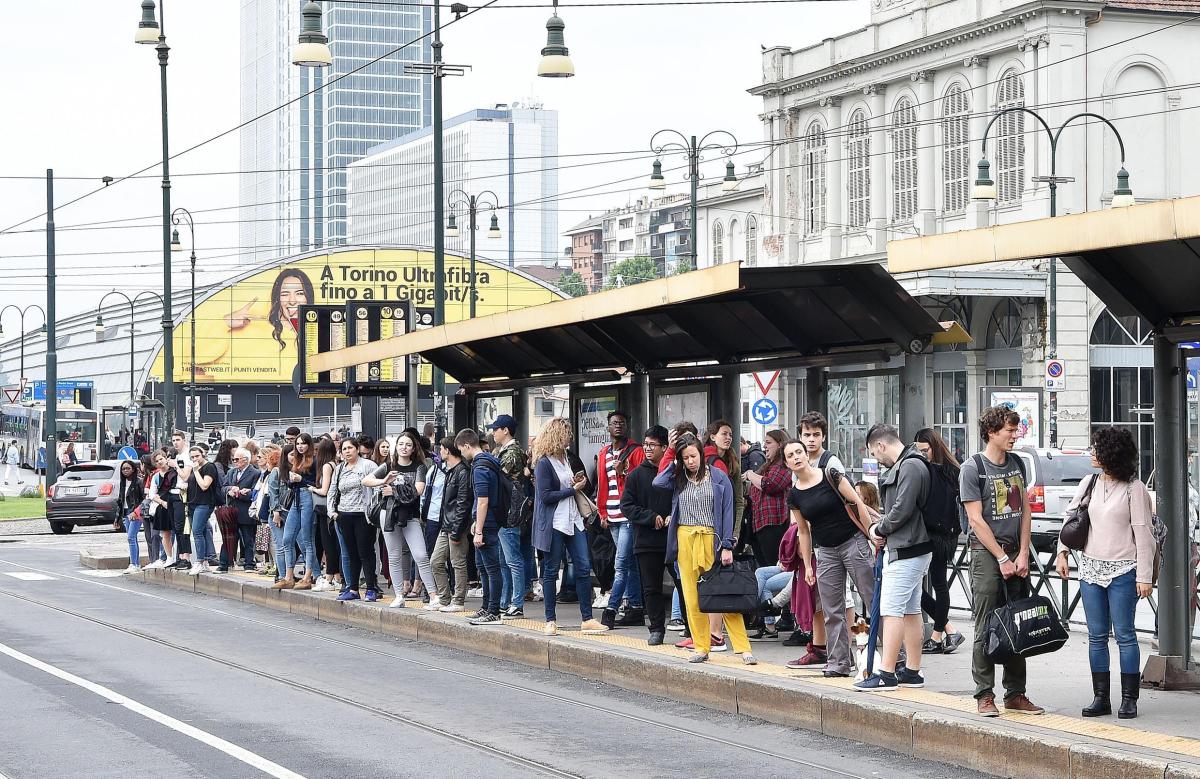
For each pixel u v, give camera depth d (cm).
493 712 1282
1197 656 1295
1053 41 5312
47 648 1695
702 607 1366
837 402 1595
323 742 1129
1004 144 5538
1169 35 5466
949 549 1319
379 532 2033
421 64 2919
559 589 2064
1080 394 5000
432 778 1002
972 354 5256
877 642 1384
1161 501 1227
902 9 6219
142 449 6081
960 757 1045
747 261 7450
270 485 2295
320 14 2761
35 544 3847
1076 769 951
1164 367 1227
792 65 6656
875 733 1124
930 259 1186
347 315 2994
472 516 1792
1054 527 3031
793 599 1384
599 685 1452
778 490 1566
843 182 6388
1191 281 1159
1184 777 879
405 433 1958
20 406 9531
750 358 1716
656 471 1526
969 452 5259
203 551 2562
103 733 1157
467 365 2398
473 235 5300
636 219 18188
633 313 1658
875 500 1384
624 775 1014
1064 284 4962
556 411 2811
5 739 1131
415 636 1825
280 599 2208
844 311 1491
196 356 9788
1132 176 5425
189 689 1394
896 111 6088
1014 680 1102
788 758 1077
